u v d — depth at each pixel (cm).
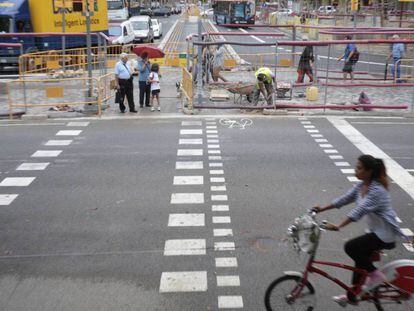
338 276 675
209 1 13338
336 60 2817
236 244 767
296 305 551
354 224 839
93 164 1155
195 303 611
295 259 720
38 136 1407
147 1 10412
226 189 995
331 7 6862
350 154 1235
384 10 4481
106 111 1719
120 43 3341
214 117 1628
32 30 2577
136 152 1247
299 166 1138
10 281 665
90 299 621
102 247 759
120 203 927
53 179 1058
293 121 1584
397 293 547
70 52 2728
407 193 988
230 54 2770
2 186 1017
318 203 926
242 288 645
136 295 630
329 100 1884
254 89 1730
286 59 2678
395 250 750
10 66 2511
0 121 1602
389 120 1616
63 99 1841
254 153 1236
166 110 1736
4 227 830
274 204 921
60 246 763
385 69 2316
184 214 877
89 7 1697
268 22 6725
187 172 1095
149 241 778
